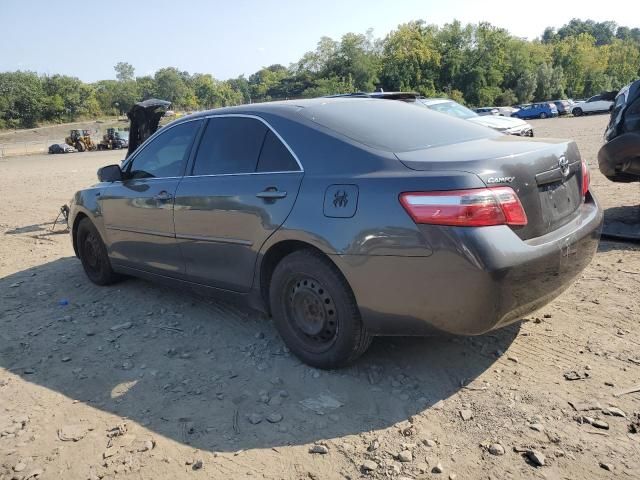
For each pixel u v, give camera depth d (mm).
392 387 3279
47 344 4227
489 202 2775
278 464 2668
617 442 2668
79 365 3840
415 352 3682
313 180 3332
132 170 4938
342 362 3389
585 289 4594
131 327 4461
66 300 5195
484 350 3648
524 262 2834
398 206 2920
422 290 2906
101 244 5379
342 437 2844
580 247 3273
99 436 2977
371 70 86938
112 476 2648
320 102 3951
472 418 2924
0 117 98500
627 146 5965
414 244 2869
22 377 3711
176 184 4293
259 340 4043
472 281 2760
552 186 3227
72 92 112875
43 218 10281
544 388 3158
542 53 95875
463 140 3514
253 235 3645
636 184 9070
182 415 3135
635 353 3477
